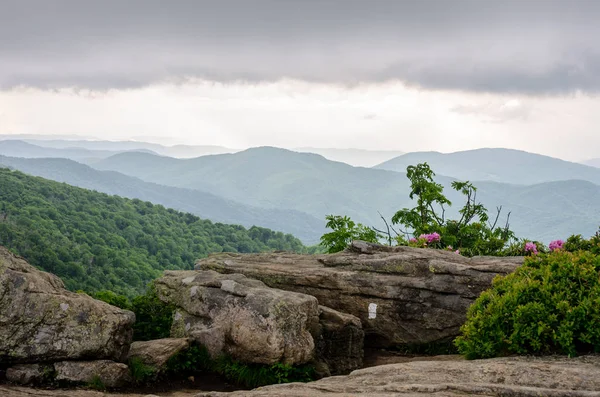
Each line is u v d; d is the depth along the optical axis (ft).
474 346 29.40
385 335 39.37
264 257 47.60
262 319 32.22
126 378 29.68
